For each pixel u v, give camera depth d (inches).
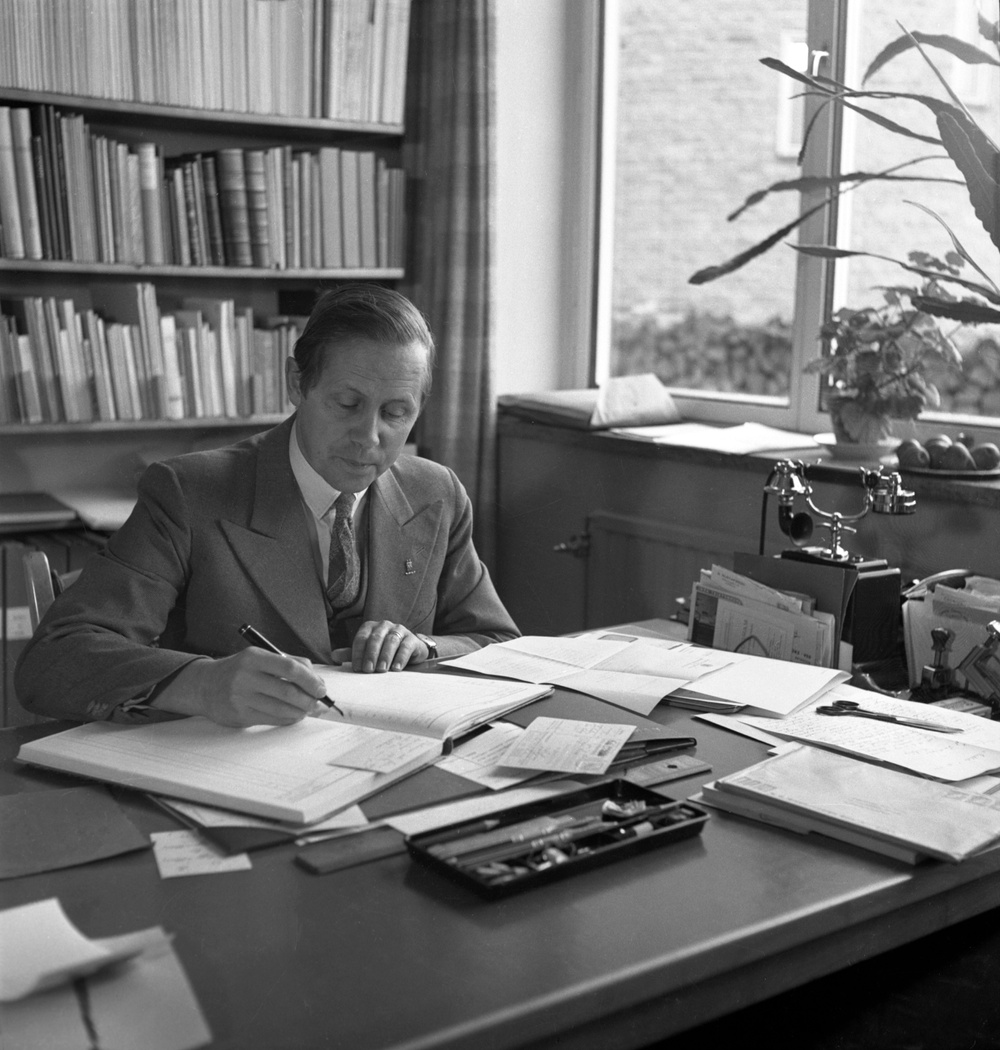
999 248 70.1
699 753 49.4
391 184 121.9
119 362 108.0
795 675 59.7
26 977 30.2
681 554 108.6
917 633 65.7
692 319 126.0
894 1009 46.2
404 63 119.5
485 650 64.1
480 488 126.5
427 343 61.3
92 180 105.0
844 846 40.4
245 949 32.4
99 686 50.1
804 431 113.5
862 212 107.3
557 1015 30.2
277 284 125.0
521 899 35.7
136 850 38.5
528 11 127.0
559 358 136.1
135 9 104.4
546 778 44.9
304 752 45.2
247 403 114.7
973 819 41.1
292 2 112.0
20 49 99.9
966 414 99.2
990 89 97.0
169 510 60.9
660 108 126.0
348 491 61.2
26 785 44.1
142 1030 28.4
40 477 117.1
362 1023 29.0
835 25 106.3
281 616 61.4
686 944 33.1
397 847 38.8
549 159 131.2
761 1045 45.3
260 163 112.3
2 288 112.0
